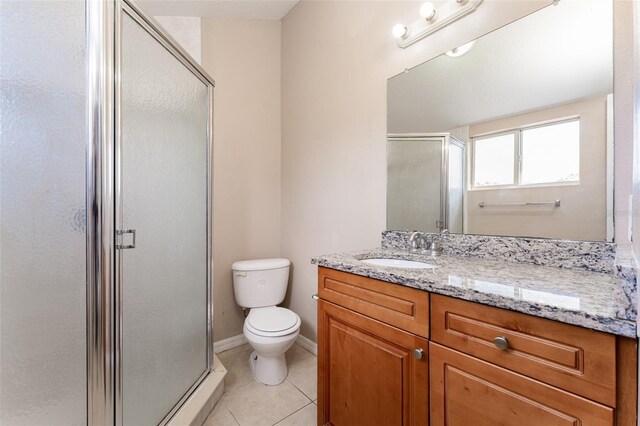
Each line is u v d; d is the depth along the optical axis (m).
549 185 1.08
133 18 1.14
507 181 1.19
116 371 1.05
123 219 1.10
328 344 1.24
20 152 0.89
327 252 2.03
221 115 2.24
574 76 1.03
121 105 1.08
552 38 1.07
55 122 0.93
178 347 1.44
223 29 2.26
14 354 0.88
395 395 0.97
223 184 2.24
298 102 2.29
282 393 1.67
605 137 0.96
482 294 0.73
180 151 1.49
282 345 1.68
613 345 0.55
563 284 0.80
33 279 0.90
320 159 2.08
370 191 1.73
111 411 1.03
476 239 1.27
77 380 0.97
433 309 0.85
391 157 1.61
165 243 1.36
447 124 1.38
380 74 1.67
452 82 1.36
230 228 2.27
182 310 1.49
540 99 1.10
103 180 1.01
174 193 1.44
